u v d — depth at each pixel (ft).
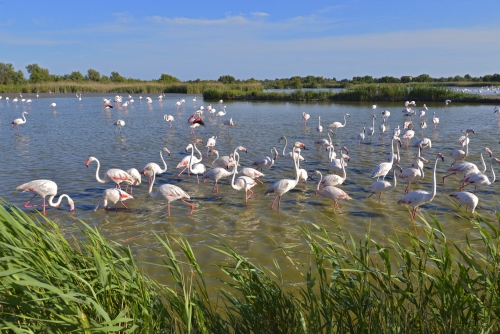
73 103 174.40
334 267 14.23
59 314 11.04
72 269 12.42
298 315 13.37
